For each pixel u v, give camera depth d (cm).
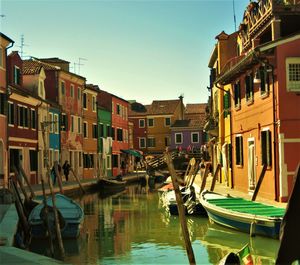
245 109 2434
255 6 2259
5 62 2889
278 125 1905
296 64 1892
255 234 1477
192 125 7244
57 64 4412
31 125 3381
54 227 1554
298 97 1891
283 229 619
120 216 2228
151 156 7256
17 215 1730
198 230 1742
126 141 6178
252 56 1964
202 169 4016
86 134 4666
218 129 3325
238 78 2561
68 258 1345
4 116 2869
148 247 1472
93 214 2316
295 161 1891
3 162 2834
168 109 7512
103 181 3744
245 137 2453
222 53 3206
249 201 1836
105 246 1501
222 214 1644
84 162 4597
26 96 3212
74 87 4372
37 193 2648
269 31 2120
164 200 2681
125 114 6172
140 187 4350
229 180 2880
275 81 1919
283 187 1894
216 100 3456
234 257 880
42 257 1017
